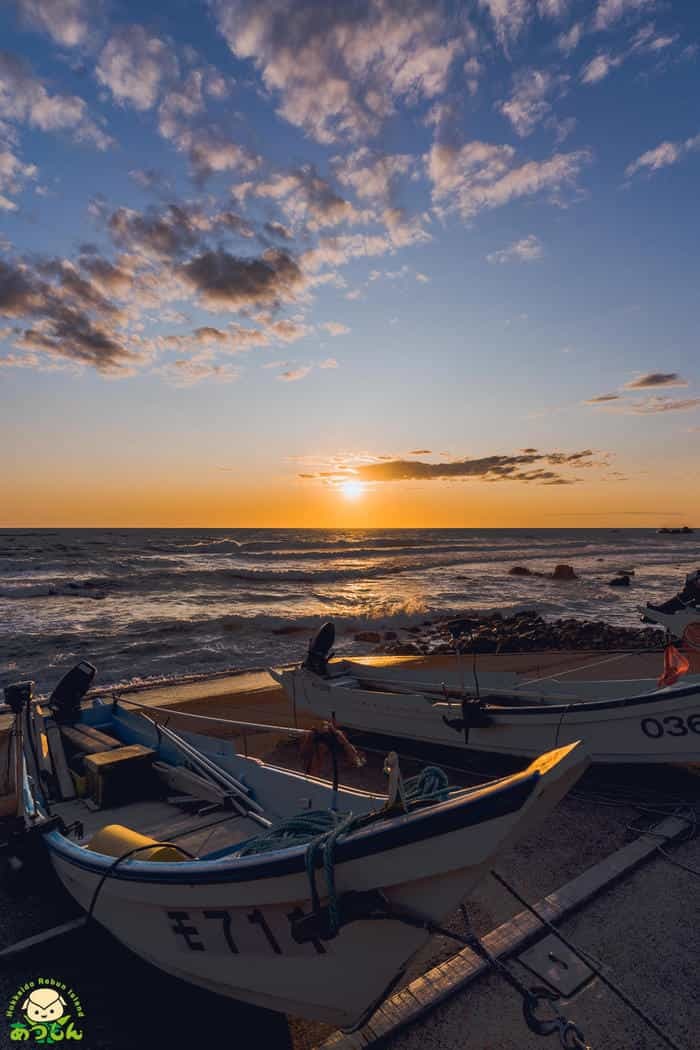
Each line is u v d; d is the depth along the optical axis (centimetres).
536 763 322
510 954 438
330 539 11819
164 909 379
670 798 729
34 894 549
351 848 308
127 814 592
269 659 1916
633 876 546
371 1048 360
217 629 2428
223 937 363
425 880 304
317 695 1028
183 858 431
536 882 539
